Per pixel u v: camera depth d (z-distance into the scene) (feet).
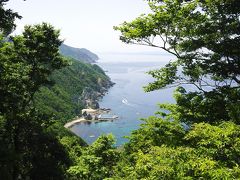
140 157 31.78
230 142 30.71
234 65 47.06
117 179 55.11
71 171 68.85
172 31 47.09
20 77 91.97
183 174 28.40
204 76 50.49
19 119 95.04
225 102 46.78
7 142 90.43
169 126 51.62
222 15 46.29
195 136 33.81
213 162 28.04
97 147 71.72
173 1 45.60
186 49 47.42
